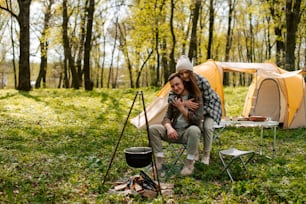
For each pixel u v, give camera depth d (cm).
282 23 2162
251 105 1294
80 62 2997
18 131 984
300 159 749
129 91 2136
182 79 651
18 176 588
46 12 2733
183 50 3206
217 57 4034
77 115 1317
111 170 636
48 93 1986
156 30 2642
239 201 496
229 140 944
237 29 3847
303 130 1088
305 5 2073
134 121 1164
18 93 1916
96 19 3158
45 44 3073
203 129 673
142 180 545
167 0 2473
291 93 1143
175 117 646
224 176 609
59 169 637
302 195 502
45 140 899
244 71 1142
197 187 550
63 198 506
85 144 854
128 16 3200
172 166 643
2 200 481
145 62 3581
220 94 1093
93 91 2136
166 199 501
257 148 865
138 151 541
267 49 3922
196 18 2208
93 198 512
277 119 1174
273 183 546
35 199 491
